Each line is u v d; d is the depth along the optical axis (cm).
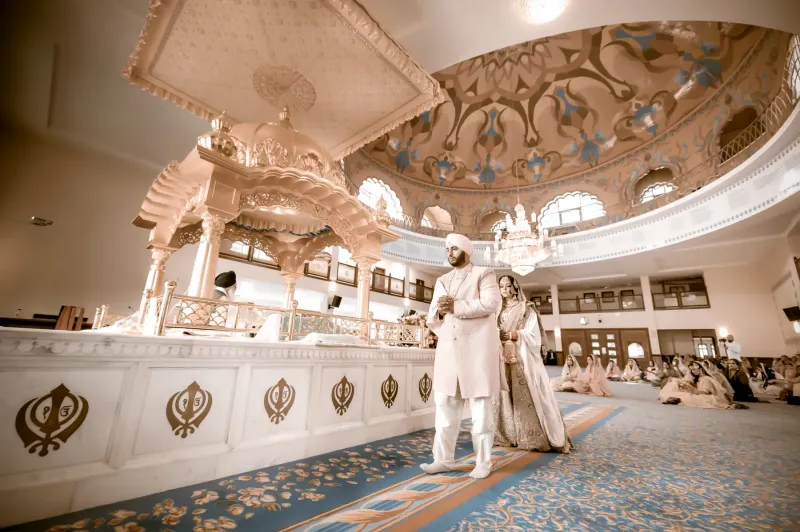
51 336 145
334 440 259
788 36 838
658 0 368
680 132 1339
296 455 232
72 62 508
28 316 594
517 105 1611
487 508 166
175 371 187
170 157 732
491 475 217
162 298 211
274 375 230
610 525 150
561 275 1723
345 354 278
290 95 428
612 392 933
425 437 315
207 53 366
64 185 654
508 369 310
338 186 326
